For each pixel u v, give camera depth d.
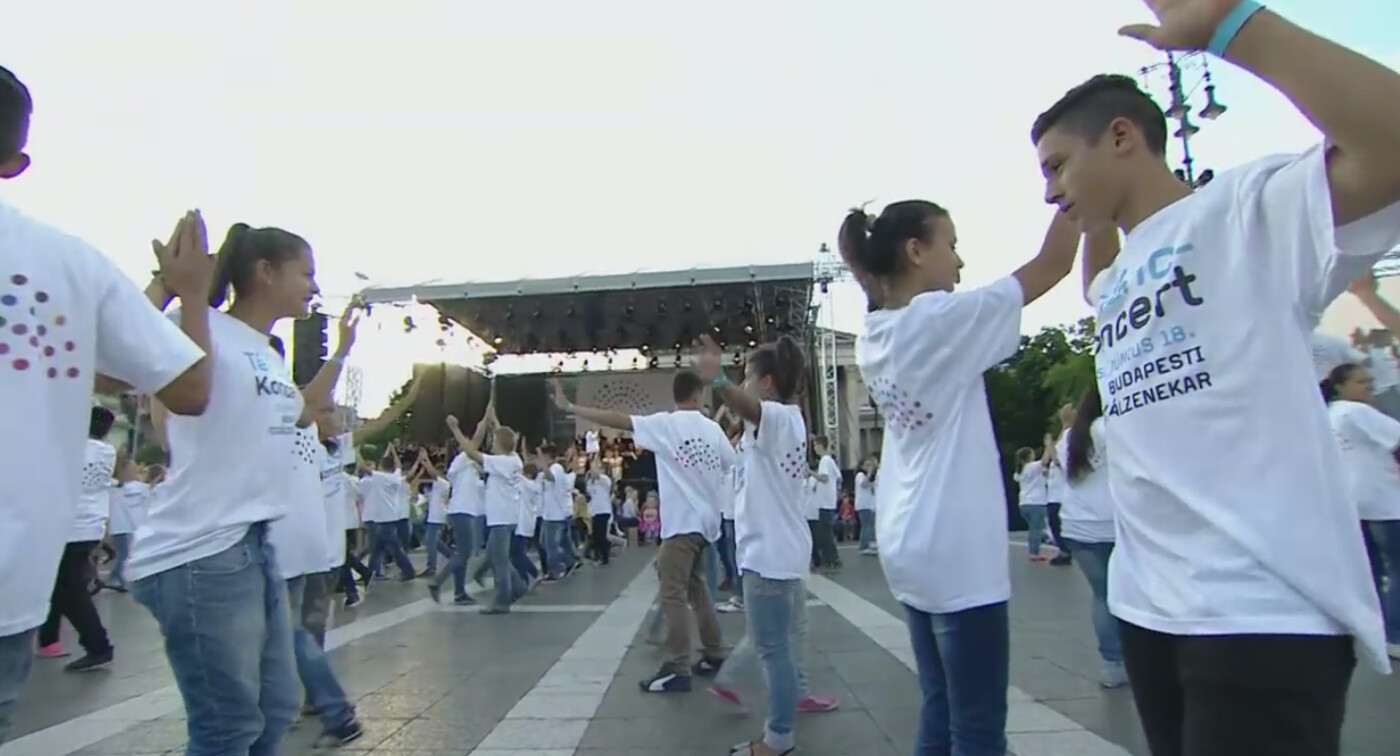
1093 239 2.02
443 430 27.25
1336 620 1.37
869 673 5.77
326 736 4.38
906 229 2.54
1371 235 1.31
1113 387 1.72
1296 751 1.37
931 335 2.32
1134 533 1.64
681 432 5.68
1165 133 1.75
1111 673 5.19
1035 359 36.84
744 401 3.89
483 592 11.95
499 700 5.21
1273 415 1.45
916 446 2.41
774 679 3.90
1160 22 1.38
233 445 2.59
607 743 4.28
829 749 4.10
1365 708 4.56
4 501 1.58
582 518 19.11
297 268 3.14
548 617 9.13
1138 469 1.62
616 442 29.78
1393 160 1.21
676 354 28.33
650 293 22.44
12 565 1.58
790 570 3.93
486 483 10.24
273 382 2.82
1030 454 17.11
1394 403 6.07
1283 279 1.45
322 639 4.98
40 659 7.11
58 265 1.73
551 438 29.98
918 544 2.34
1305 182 1.39
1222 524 1.45
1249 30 1.29
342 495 6.89
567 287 19.56
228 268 3.07
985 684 2.28
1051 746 4.01
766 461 3.98
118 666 6.70
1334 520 1.41
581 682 5.72
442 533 19.36
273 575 2.71
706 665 6.00
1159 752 1.64
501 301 23.28
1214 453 1.49
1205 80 13.09
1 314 1.61
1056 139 1.80
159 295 2.40
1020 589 10.52
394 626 8.51
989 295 2.32
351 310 4.12
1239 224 1.51
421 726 4.62
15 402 1.61
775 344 4.54
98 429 7.08
